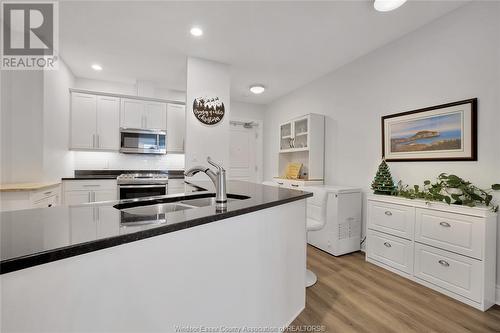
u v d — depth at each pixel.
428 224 2.12
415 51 2.49
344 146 3.36
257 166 5.36
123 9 2.17
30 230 0.77
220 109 3.22
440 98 2.27
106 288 0.74
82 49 2.94
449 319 1.69
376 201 2.60
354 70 3.20
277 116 4.96
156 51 2.96
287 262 1.62
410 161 2.51
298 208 1.76
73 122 3.68
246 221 1.27
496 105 1.91
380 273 2.41
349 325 1.63
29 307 0.61
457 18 2.14
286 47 2.84
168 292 0.92
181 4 2.09
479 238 1.80
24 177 2.73
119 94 3.87
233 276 1.20
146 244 0.84
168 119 4.23
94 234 0.74
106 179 3.62
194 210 1.12
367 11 2.19
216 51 2.95
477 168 2.01
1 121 2.67
